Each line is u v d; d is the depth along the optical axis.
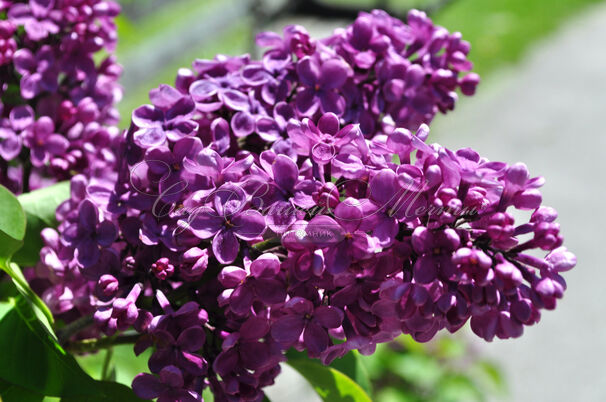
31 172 0.60
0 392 0.53
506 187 0.51
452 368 1.38
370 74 0.57
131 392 0.54
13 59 0.58
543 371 1.81
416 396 1.32
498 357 1.84
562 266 0.50
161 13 3.08
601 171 2.59
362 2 3.07
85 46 0.60
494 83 3.14
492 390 1.60
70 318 0.58
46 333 0.53
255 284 0.51
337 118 0.52
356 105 0.56
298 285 0.51
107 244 0.54
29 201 0.57
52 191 0.58
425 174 0.50
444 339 1.39
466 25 3.62
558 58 3.41
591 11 4.00
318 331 0.51
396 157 0.55
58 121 0.60
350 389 0.59
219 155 0.52
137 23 2.91
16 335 0.53
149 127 0.53
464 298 0.50
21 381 0.53
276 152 0.53
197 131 0.55
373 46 0.57
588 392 1.76
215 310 0.53
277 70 0.55
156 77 2.62
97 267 0.53
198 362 0.51
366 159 0.51
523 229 0.51
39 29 0.59
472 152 0.51
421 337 0.51
